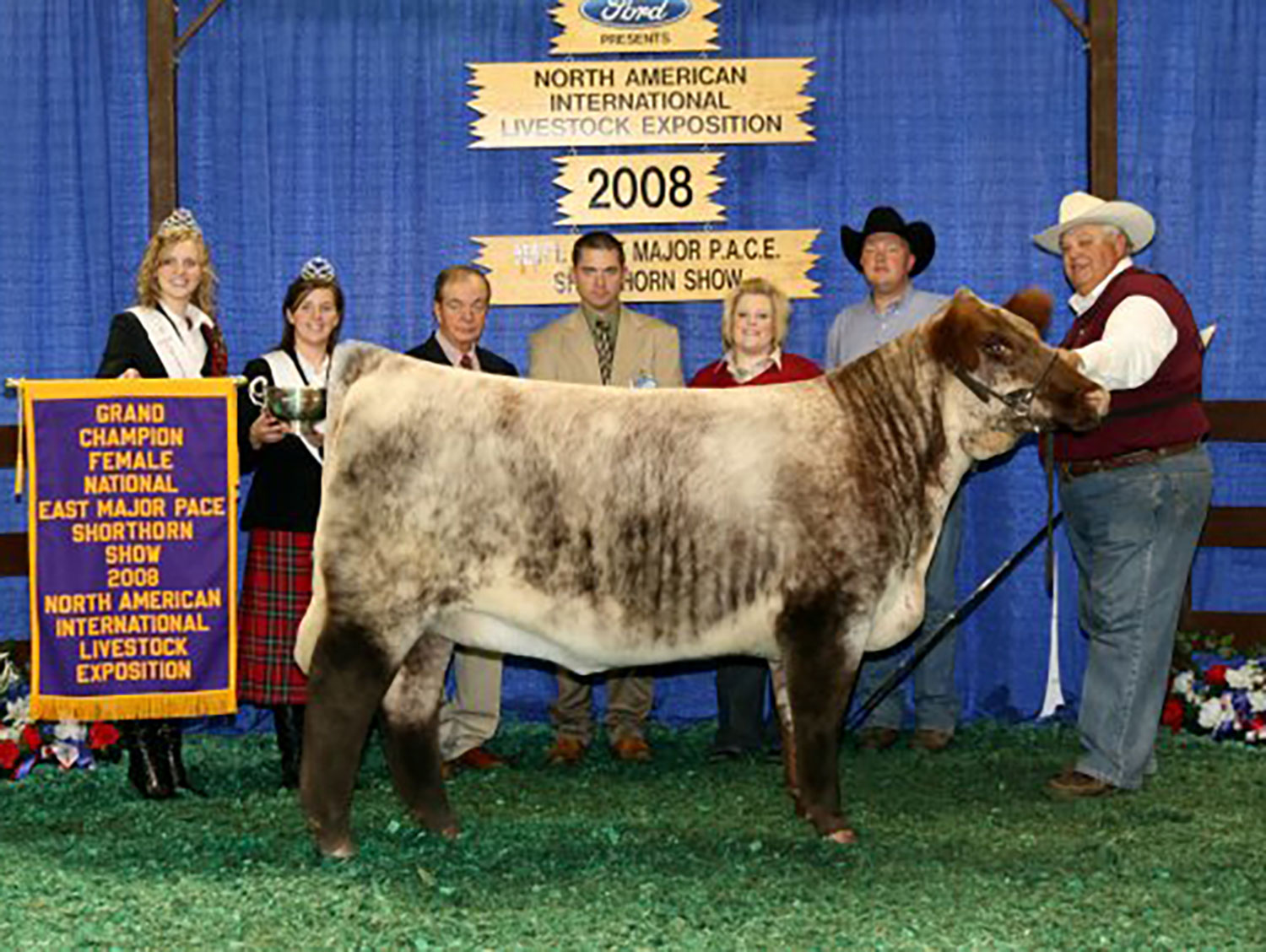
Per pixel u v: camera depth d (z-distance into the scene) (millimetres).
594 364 6359
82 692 5156
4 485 7059
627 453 4551
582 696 6422
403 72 7043
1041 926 4059
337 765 4527
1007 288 7016
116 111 7023
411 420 4480
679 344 6496
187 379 5176
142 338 5512
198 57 7031
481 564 4508
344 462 4477
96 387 5121
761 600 4629
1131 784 5621
